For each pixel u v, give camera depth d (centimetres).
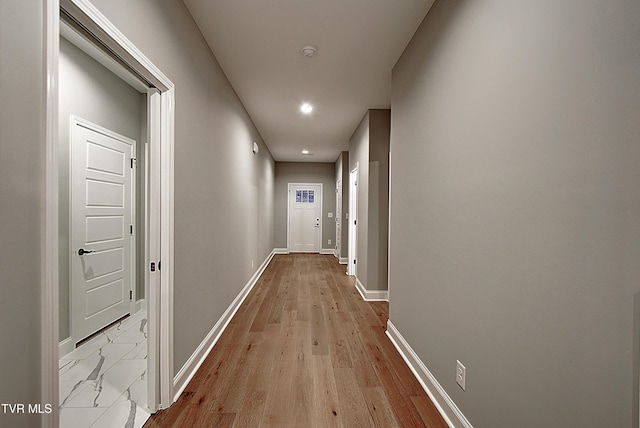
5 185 84
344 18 222
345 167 716
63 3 104
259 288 482
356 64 291
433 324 198
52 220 96
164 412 178
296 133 561
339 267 670
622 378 81
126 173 345
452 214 174
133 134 358
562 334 99
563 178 98
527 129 115
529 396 113
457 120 169
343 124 498
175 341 193
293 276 574
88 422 169
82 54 283
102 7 122
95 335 296
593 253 88
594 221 88
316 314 360
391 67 297
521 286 118
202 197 244
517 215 120
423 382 210
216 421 171
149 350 178
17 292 88
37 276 93
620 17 81
